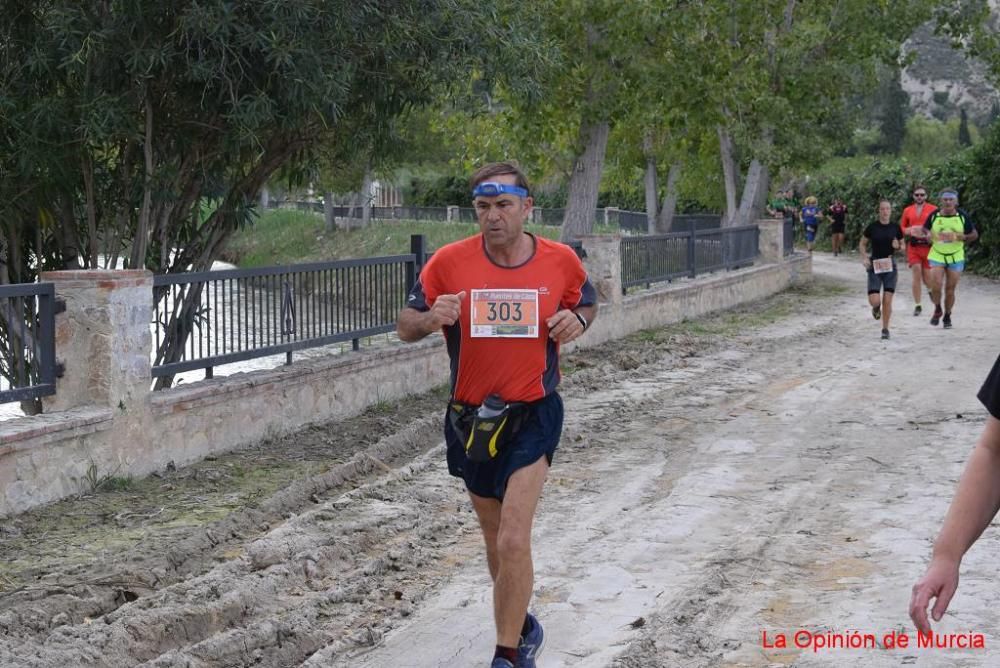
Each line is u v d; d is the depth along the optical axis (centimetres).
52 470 892
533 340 551
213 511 880
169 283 1036
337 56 1186
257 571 740
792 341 1975
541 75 1590
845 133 6112
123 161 1306
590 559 782
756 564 763
